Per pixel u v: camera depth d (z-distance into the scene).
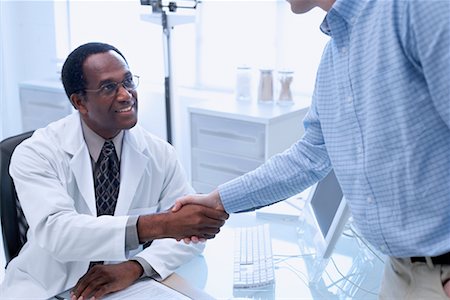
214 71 3.29
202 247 1.40
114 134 1.38
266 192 1.27
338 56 0.98
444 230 0.88
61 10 3.30
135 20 3.35
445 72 0.79
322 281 1.28
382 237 0.93
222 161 2.71
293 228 1.63
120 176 1.39
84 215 1.24
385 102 0.87
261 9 3.01
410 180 0.87
